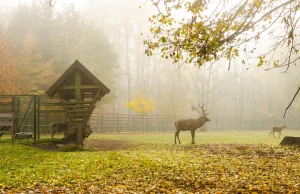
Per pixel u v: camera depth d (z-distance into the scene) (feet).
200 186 24.93
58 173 29.04
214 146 52.90
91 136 86.43
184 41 22.66
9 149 45.96
